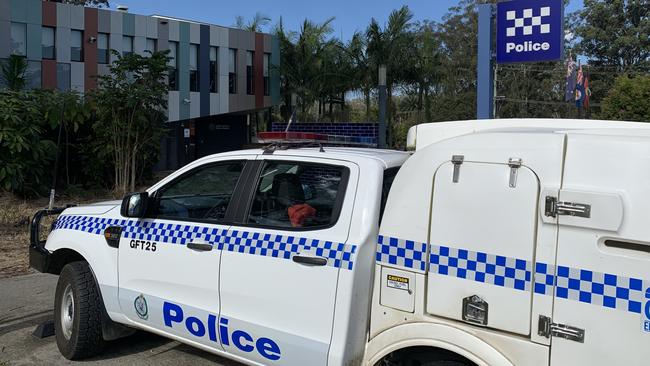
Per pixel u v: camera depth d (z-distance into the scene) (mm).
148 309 4062
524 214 2551
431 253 2836
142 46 27750
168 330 3980
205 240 3760
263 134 4453
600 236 2348
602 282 2340
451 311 2768
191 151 31531
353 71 30312
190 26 29156
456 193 2760
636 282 2266
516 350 2568
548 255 2479
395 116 37344
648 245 2240
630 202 2289
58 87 25656
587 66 42969
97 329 4477
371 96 31906
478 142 2742
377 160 3396
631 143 2334
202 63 29688
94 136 15641
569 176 2447
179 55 28812
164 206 4254
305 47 30906
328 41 30875
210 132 32625
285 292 3322
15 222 10555
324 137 4906
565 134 2512
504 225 2605
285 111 32594
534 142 2574
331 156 3492
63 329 4641
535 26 9086
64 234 4703
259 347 3434
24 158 13461
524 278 2541
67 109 14508
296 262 3285
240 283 3531
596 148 2404
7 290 6602
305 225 3395
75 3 35594
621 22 44156
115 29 26969
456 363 2793
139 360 4613
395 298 2969
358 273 3080
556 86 43938
